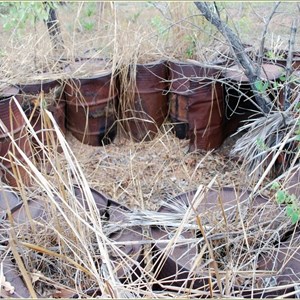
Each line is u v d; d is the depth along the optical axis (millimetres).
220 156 2732
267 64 2646
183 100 2738
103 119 2832
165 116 2971
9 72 2566
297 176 1879
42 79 2637
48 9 2693
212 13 2141
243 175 2285
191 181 2346
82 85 2713
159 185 2422
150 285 1350
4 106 2068
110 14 3182
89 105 2758
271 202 1730
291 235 1615
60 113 2777
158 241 1500
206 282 1386
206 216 1644
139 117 2898
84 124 2820
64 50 3002
